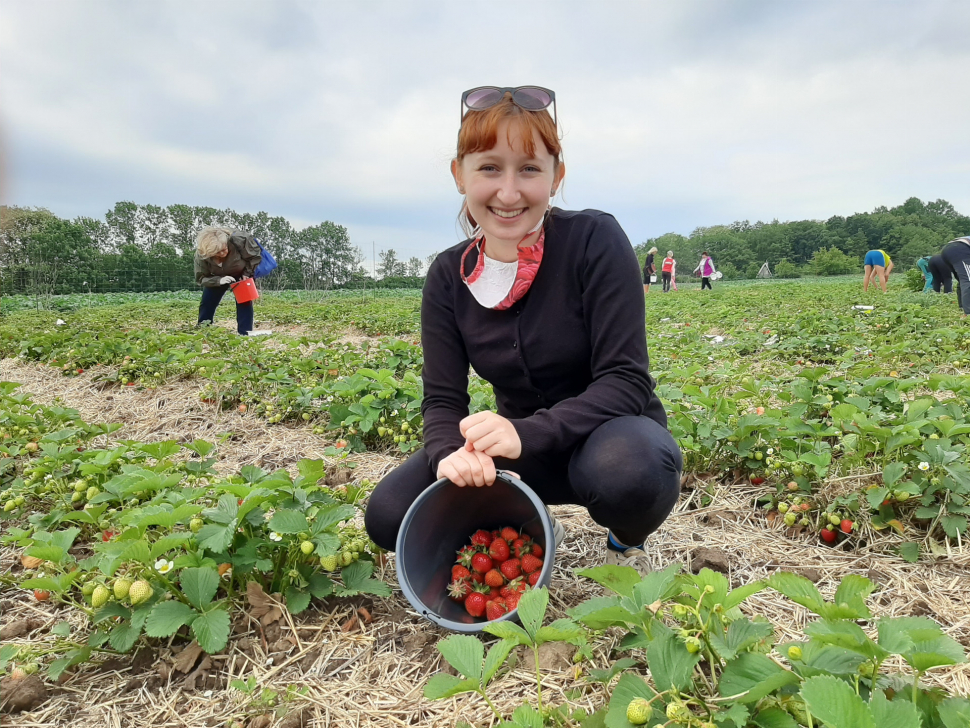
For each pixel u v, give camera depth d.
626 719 1.39
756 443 3.39
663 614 2.01
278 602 2.25
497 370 2.33
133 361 6.87
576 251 2.15
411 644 2.12
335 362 6.54
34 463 3.64
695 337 9.07
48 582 2.10
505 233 2.09
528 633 1.55
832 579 2.49
